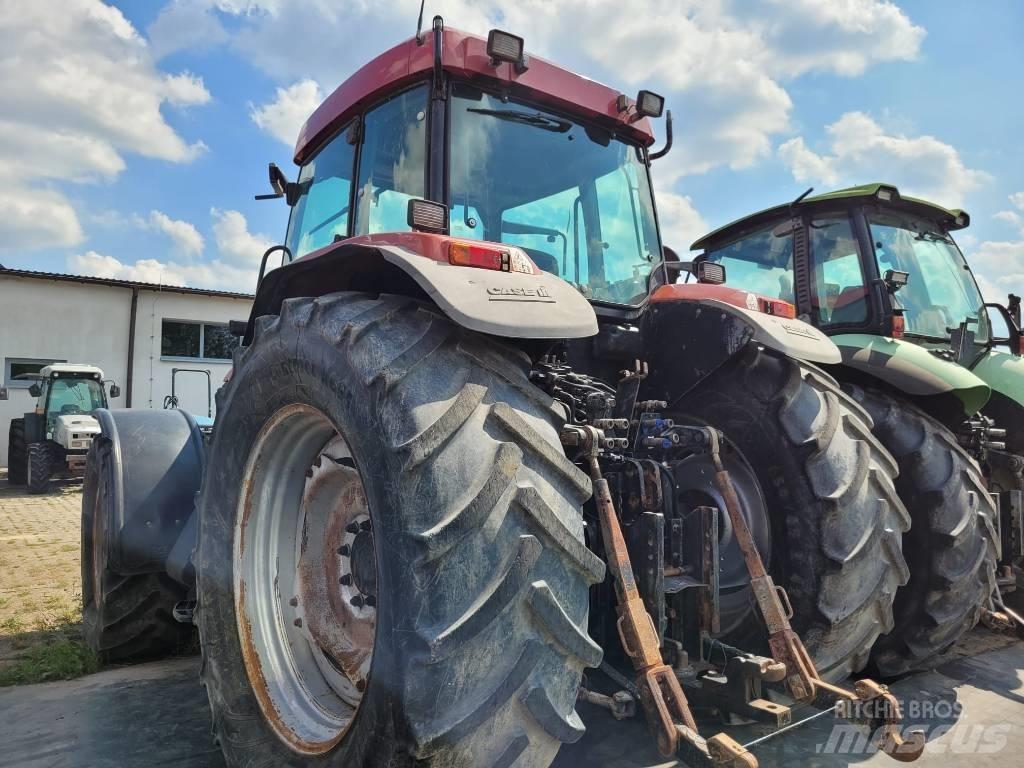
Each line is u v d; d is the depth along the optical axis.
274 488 2.37
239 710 2.26
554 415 1.88
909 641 3.31
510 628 1.59
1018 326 5.34
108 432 3.57
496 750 1.58
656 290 3.14
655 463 2.33
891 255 5.06
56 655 3.59
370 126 3.00
